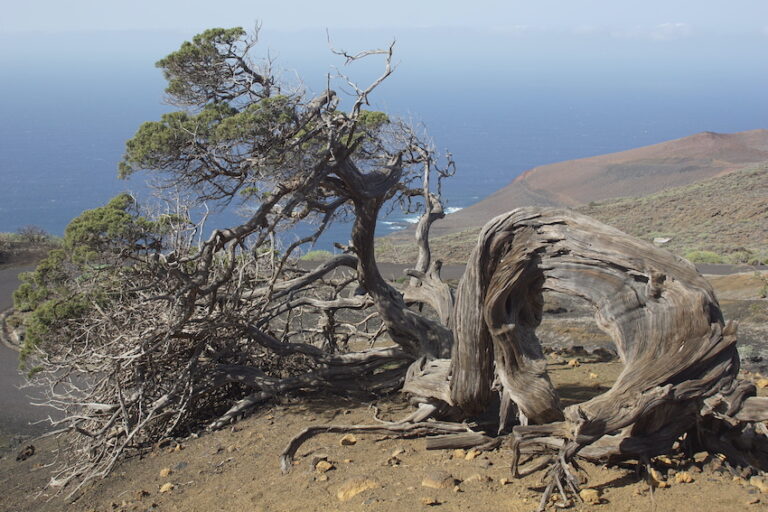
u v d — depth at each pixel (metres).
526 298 7.69
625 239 6.89
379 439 9.31
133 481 9.35
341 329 18.11
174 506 8.24
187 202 9.77
